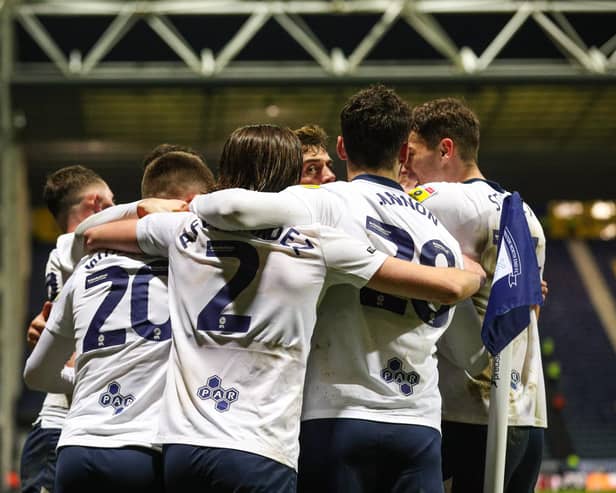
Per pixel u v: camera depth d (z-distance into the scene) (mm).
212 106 28188
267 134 4055
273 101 27906
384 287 3840
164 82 24375
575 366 35875
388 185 4180
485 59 24266
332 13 24312
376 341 3924
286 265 3781
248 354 3705
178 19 26047
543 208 44938
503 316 4355
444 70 25047
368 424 3840
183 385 3723
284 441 3641
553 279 42031
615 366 35781
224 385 3678
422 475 3887
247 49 27500
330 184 4145
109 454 3875
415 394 3926
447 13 26188
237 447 3561
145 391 3969
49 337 4461
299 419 3738
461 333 4480
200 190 4590
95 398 4008
